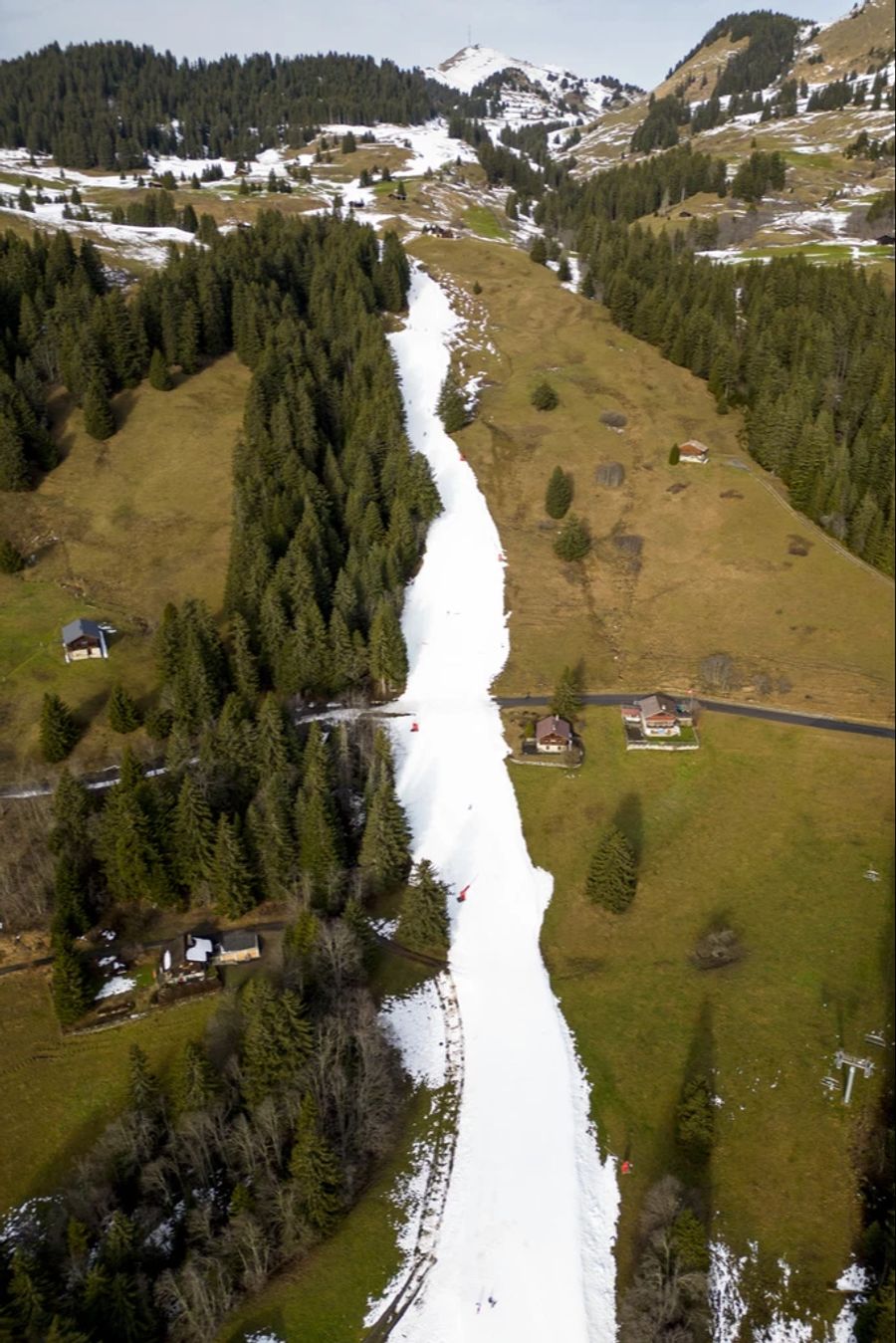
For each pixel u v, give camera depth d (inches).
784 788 3031.5
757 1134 2106.3
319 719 3361.2
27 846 2650.1
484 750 3250.5
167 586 3772.1
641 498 4537.4
